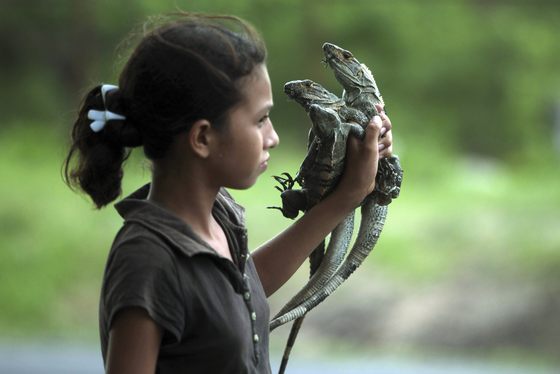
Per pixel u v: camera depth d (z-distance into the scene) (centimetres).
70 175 338
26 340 2417
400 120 4788
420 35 5078
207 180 328
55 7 4716
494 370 2173
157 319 305
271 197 3156
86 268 2881
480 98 5053
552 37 5206
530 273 2544
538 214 3041
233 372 319
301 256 367
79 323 2655
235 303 321
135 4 4472
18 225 3069
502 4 5422
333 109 361
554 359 2286
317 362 2192
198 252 314
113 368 305
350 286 2598
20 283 2762
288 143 4231
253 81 325
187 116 319
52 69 4775
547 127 4947
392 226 2975
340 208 361
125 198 333
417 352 2358
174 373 316
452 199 3516
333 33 4847
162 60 319
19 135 4194
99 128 326
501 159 4894
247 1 4550
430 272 2641
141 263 309
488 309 2447
